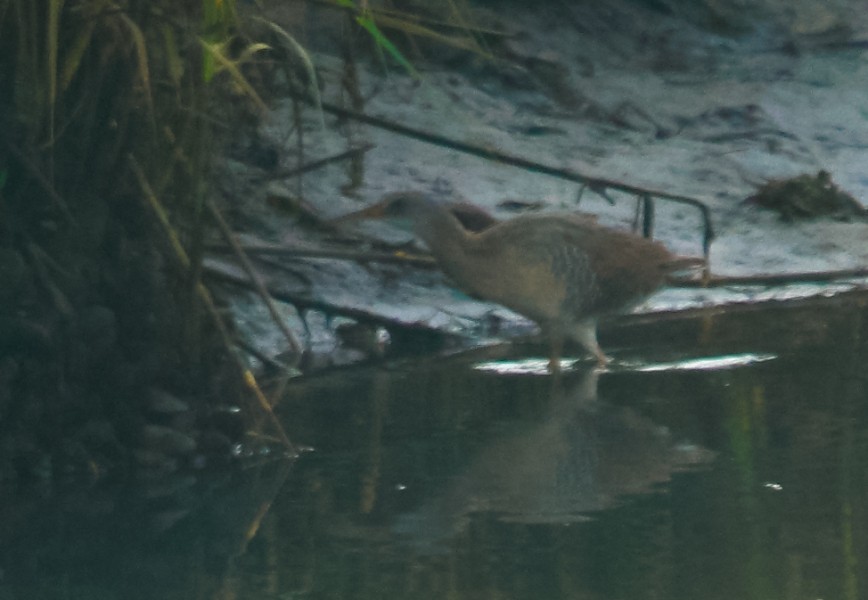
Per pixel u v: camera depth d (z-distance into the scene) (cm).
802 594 748
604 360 1267
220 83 1069
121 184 984
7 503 907
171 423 979
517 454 1002
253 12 1220
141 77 962
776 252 1634
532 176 1759
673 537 841
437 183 1672
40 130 954
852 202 1769
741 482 937
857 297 1509
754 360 1255
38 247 955
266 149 1540
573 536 844
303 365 1258
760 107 2145
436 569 791
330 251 1304
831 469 961
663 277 1275
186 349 991
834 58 2428
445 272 1251
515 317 1416
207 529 861
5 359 929
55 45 885
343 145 1694
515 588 762
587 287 1233
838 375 1198
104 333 962
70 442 955
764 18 2502
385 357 1296
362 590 760
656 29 2392
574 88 2103
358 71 1958
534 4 2330
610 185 1488
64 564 803
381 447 1020
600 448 1016
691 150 1950
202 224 970
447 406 1129
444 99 1953
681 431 1055
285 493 924
